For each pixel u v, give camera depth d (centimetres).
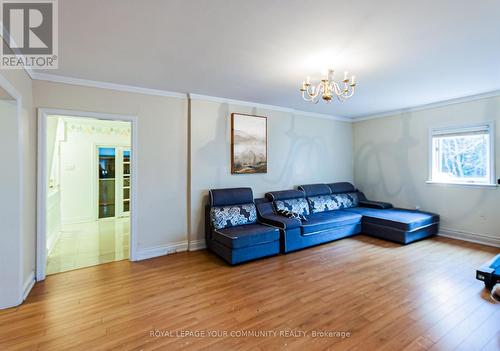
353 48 247
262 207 438
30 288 275
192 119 401
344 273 311
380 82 349
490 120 404
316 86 352
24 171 265
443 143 467
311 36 224
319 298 253
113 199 666
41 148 302
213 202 394
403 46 244
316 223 414
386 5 181
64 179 591
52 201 438
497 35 225
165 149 386
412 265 333
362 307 236
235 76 321
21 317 224
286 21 201
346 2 178
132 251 360
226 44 238
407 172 514
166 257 374
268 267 333
